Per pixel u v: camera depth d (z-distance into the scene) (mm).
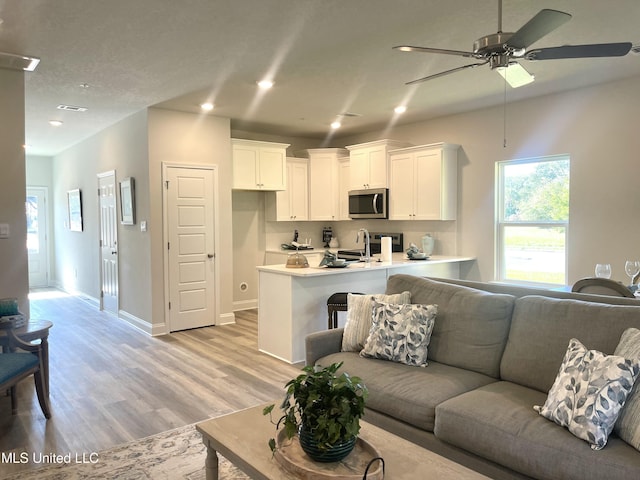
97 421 3164
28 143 7914
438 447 2275
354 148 6762
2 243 3900
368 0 2832
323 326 4559
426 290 3174
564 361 2158
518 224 5457
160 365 4352
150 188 5449
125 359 4551
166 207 5566
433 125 6203
